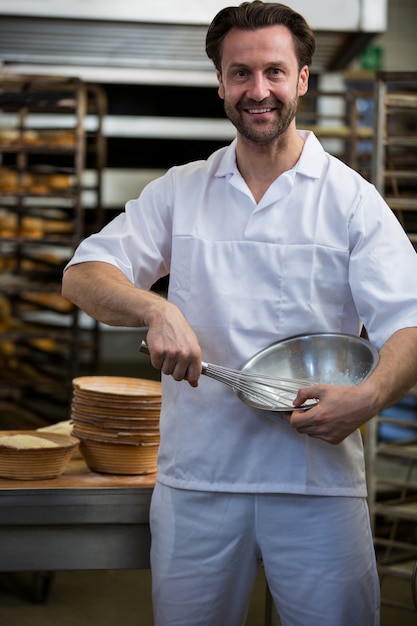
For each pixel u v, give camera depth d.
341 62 6.56
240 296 2.38
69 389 6.47
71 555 2.63
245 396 2.29
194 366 2.19
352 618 2.35
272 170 2.40
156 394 2.77
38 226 6.57
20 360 6.98
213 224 2.43
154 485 2.65
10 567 2.61
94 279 2.36
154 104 8.49
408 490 5.31
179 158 8.70
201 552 2.38
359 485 2.40
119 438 2.75
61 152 6.05
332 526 2.34
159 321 2.19
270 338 2.38
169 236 2.53
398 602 4.64
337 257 2.37
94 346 6.75
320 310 2.38
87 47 6.38
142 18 5.70
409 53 10.43
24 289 6.20
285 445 2.33
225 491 2.35
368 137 6.38
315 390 2.14
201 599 2.39
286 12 2.29
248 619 4.38
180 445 2.41
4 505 2.57
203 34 6.02
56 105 6.00
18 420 6.62
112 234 2.47
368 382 2.15
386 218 2.38
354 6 5.74
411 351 2.23
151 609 4.50
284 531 2.35
